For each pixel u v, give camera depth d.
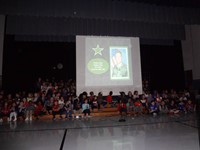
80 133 3.74
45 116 7.26
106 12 6.27
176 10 6.93
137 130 3.86
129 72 8.80
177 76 10.61
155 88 10.81
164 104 7.73
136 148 2.52
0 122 6.27
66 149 2.60
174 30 9.26
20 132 4.05
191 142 2.72
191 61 9.87
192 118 5.56
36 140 3.21
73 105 7.37
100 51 8.63
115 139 3.09
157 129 3.89
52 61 10.42
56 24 7.93
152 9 6.70
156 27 8.87
